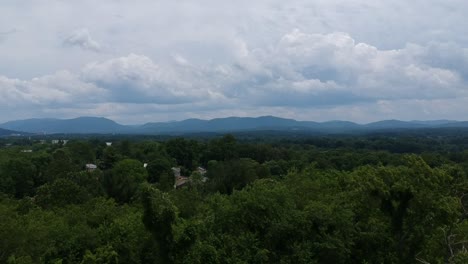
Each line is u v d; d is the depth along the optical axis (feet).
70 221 106.32
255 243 79.00
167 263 70.08
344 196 92.43
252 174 222.48
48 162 307.99
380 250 85.66
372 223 86.22
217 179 222.28
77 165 310.04
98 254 72.33
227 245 77.92
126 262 78.89
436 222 78.79
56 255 78.38
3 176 254.27
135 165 279.90
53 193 154.30
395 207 80.33
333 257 81.25
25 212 136.77
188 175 352.08
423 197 78.02
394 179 80.64
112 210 116.57
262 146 389.60
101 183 208.64
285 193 89.76
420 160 80.84
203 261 72.18
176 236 70.59
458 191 83.25
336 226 83.41
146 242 79.71
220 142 391.24
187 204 121.29
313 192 112.27
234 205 86.07
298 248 78.89
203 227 76.64
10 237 82.84
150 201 69.56
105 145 465.47
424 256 82.48
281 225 81.71
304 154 385.70
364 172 92.43
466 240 76.59
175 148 385.29
